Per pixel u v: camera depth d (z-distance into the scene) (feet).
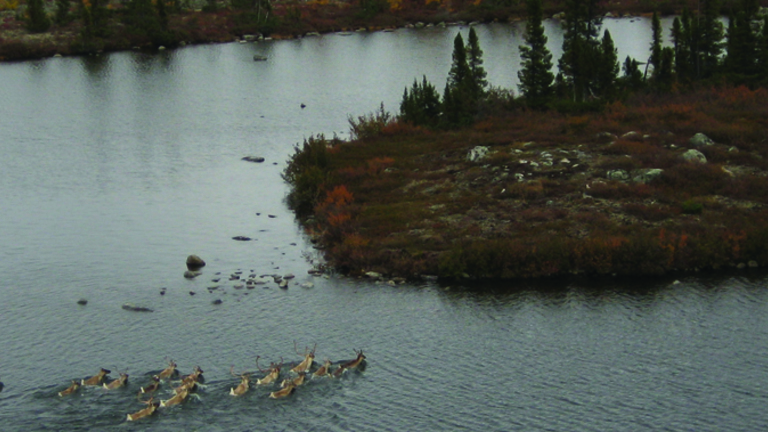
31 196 217.77
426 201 188.55
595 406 111.55
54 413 106.93
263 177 233.14
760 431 105.19
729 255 154.81
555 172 195.52
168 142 278.26
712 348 125.90
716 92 270.26
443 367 121.70
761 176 188.24
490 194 188.14
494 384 117.29
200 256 169.27
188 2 580.71
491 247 155.33
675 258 153.58
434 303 142.82
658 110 244.63
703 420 107.86
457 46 285.02
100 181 231.91
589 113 257.55
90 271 161.79
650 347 126.72
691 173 187.11
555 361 123.34
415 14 578.66
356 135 263.70
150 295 148.97
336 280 154.20
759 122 230.27
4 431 102.32
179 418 106.01
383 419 107.96
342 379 117.39
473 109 264.52
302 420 106.93
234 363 122.31
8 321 138.92
